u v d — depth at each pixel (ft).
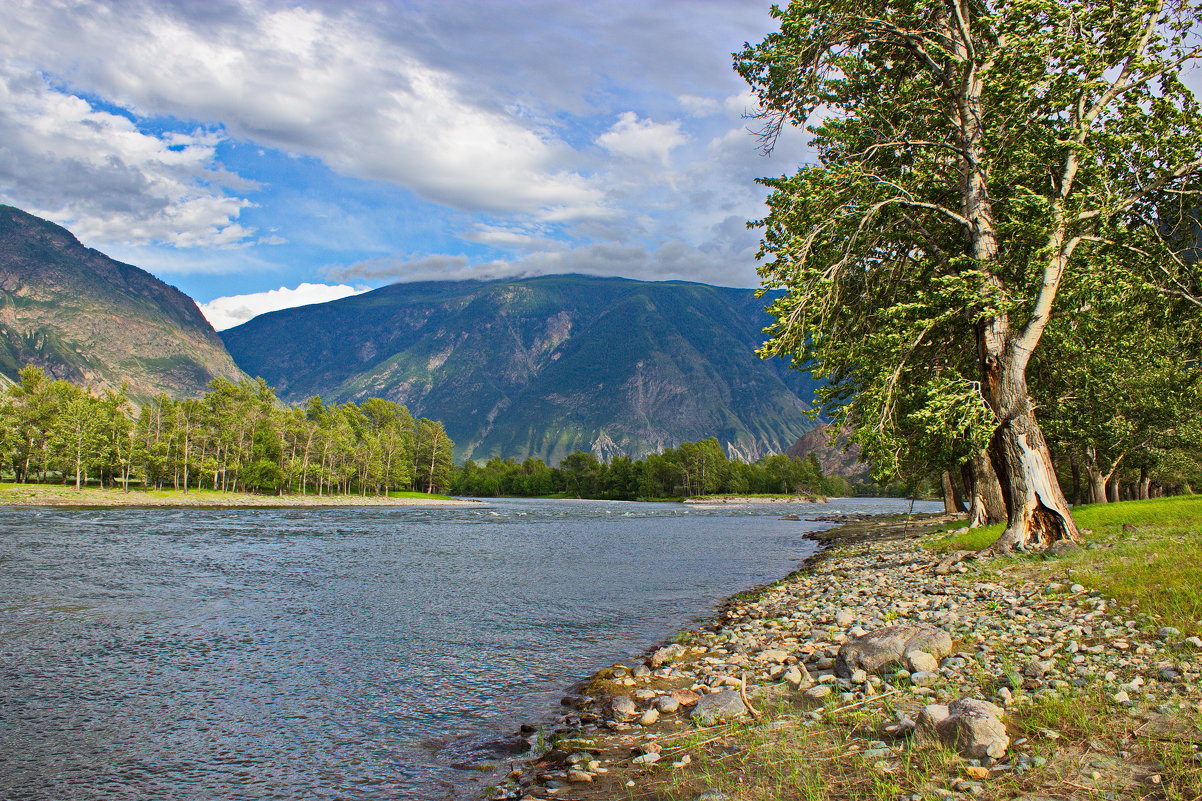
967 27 80.43
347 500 468.34
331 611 74.95
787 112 90.74
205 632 64.39
